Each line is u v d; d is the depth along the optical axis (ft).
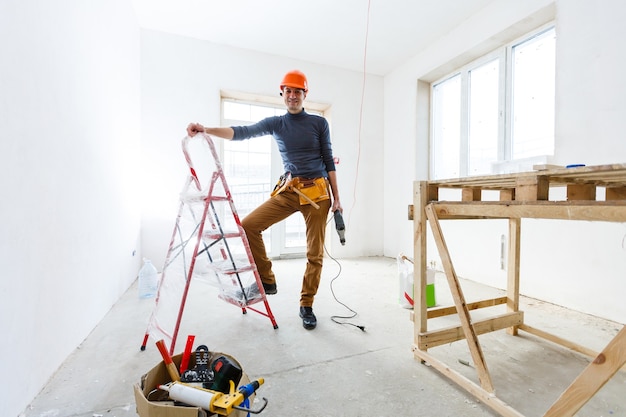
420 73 11.03
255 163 11.97
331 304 6.77
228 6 8.76
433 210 4.07
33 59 3.51
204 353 3.24
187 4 8.68
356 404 3.36
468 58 9.55
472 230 8.86
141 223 9.66
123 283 7.48
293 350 4.60
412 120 11.51
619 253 5.69
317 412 3.22
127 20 8.05
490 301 5.34
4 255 2.93
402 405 3.34
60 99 4.18
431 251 10.28
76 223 4.68
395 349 4.64
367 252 13.00
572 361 4.30
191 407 2.41
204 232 4.97
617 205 2.28
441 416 3.17
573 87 6.30
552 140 7.51
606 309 5.86
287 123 5.92
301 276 9.46
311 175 5.85
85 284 5.03
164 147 10.01
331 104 12.34
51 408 3.26
